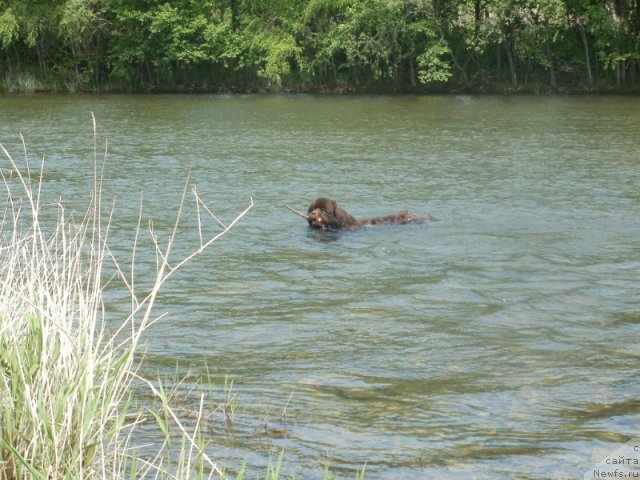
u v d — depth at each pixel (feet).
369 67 269.85
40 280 27.53
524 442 29.01
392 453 28.14
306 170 103.81
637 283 51.29
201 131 154.20
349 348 39.65
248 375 35.88
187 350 39.14
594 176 97.04
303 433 29.71
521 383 34.96
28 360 23.95
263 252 59.98
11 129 155.43
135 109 205.05
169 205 78.84
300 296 48.91
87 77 282.77
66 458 22.35
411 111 196.03
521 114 185.47
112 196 83.61
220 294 49.14
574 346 39.86
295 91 272.10
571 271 54.08
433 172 101.71
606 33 253.85
